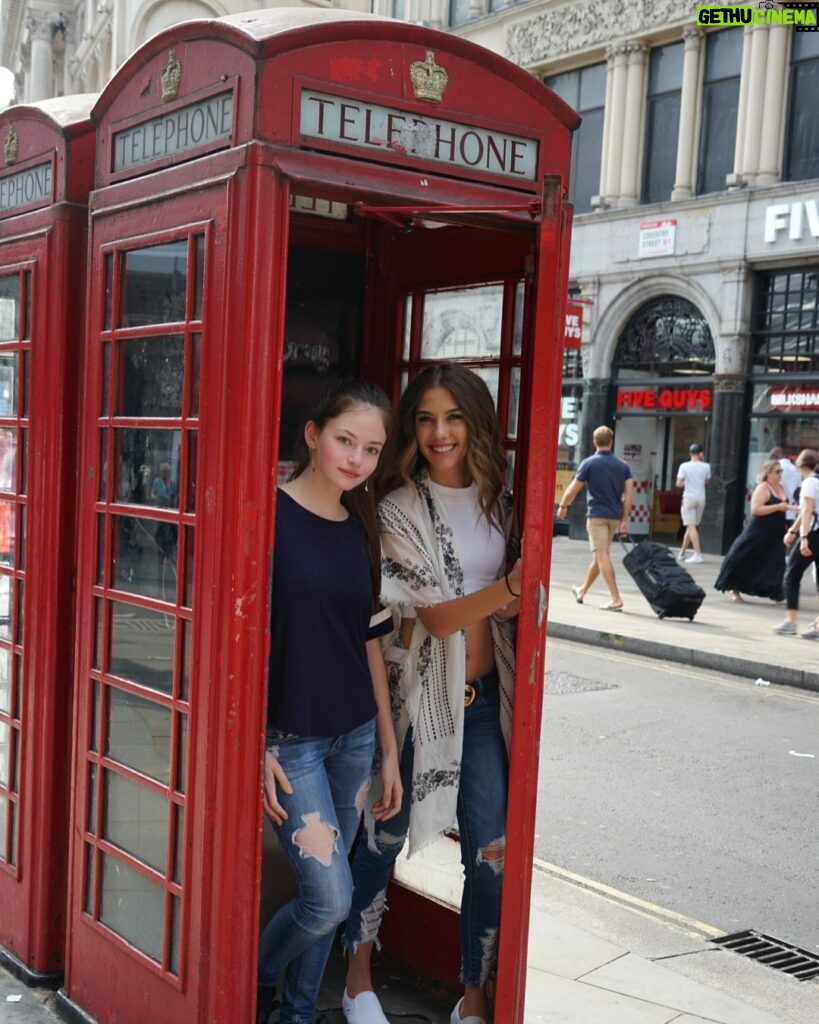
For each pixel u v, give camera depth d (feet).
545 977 11.39
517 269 10.11
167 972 8.43
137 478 8.79
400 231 11.33
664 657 30.94
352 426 8.25
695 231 57.47
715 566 52.49
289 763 8.38
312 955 8.90
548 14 64.13
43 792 10.00
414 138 8.15
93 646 9.34
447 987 10.52
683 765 20.61
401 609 8.98
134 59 8.80
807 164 54.70
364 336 11.66
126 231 8.86
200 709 7.98
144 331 8.57
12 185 10.79
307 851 8.31
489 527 9.16
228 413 7.66
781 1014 11.57
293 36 7.53
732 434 56.54
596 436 37.60
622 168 61.41
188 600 8.19
